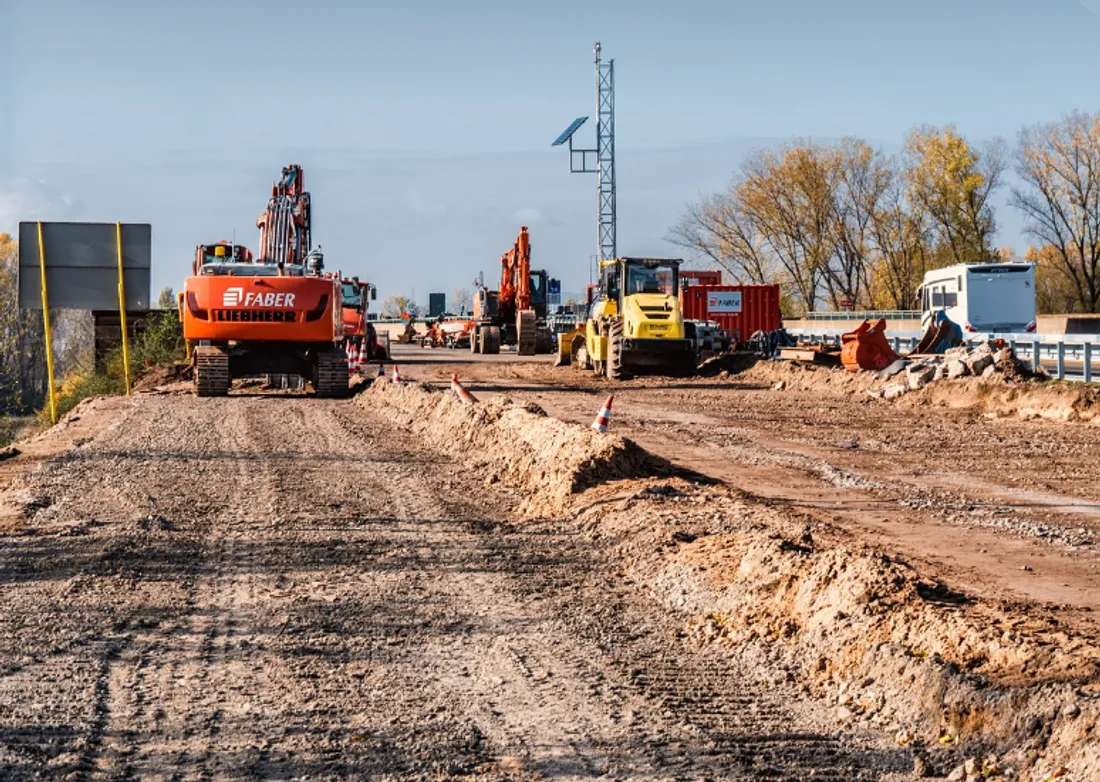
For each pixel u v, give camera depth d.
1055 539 11.03
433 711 6.42
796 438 19.70
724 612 8.31
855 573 7.95
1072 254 82.94
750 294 48.28
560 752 5.83
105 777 5.48
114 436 19.58
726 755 5.83
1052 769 5.44
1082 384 23.22
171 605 8.63
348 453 17.52
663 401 27.42
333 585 9.27
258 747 5.88
